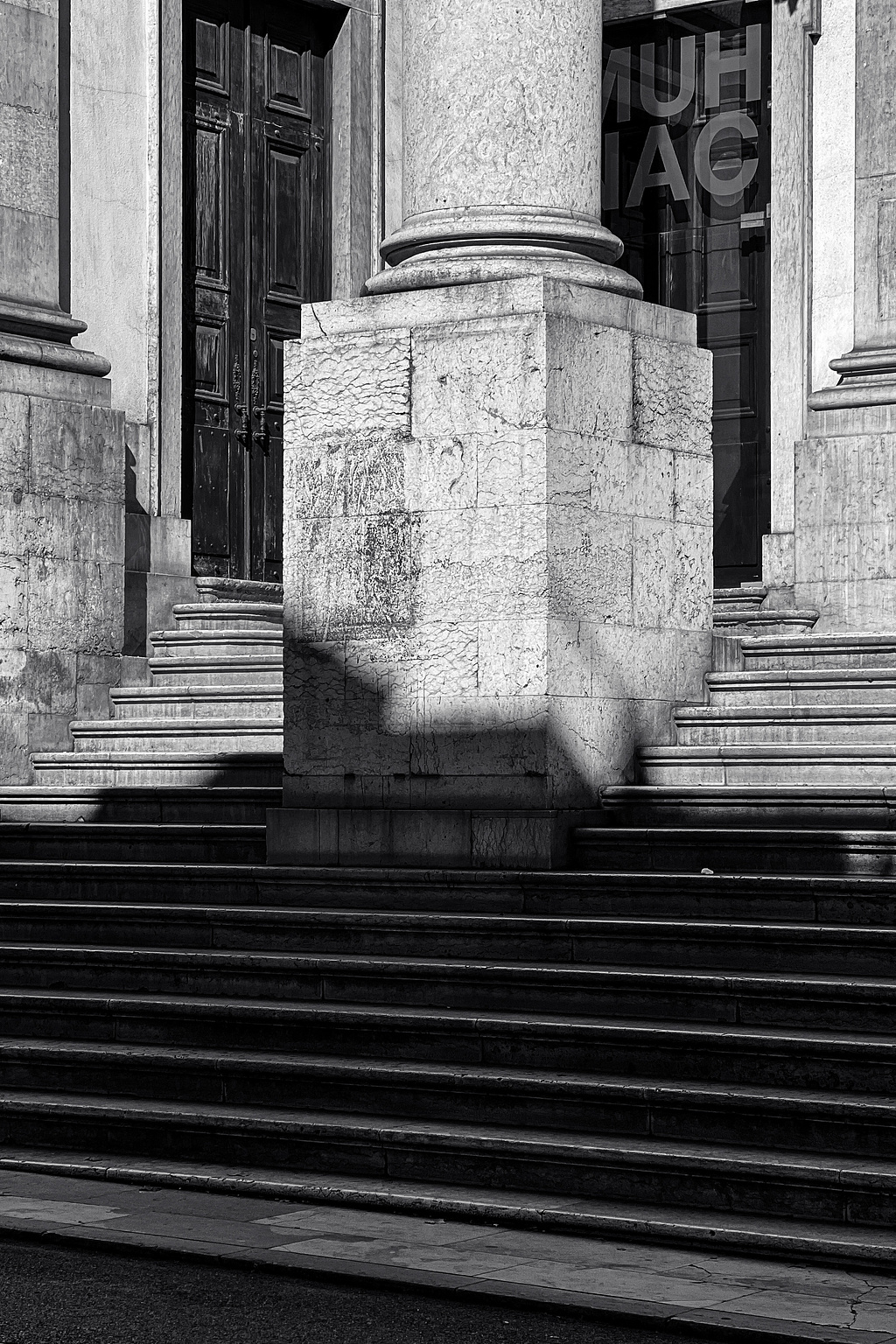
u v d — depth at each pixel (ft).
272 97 52.47
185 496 49.37
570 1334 17.97
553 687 29.60
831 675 33.04
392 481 30.96
